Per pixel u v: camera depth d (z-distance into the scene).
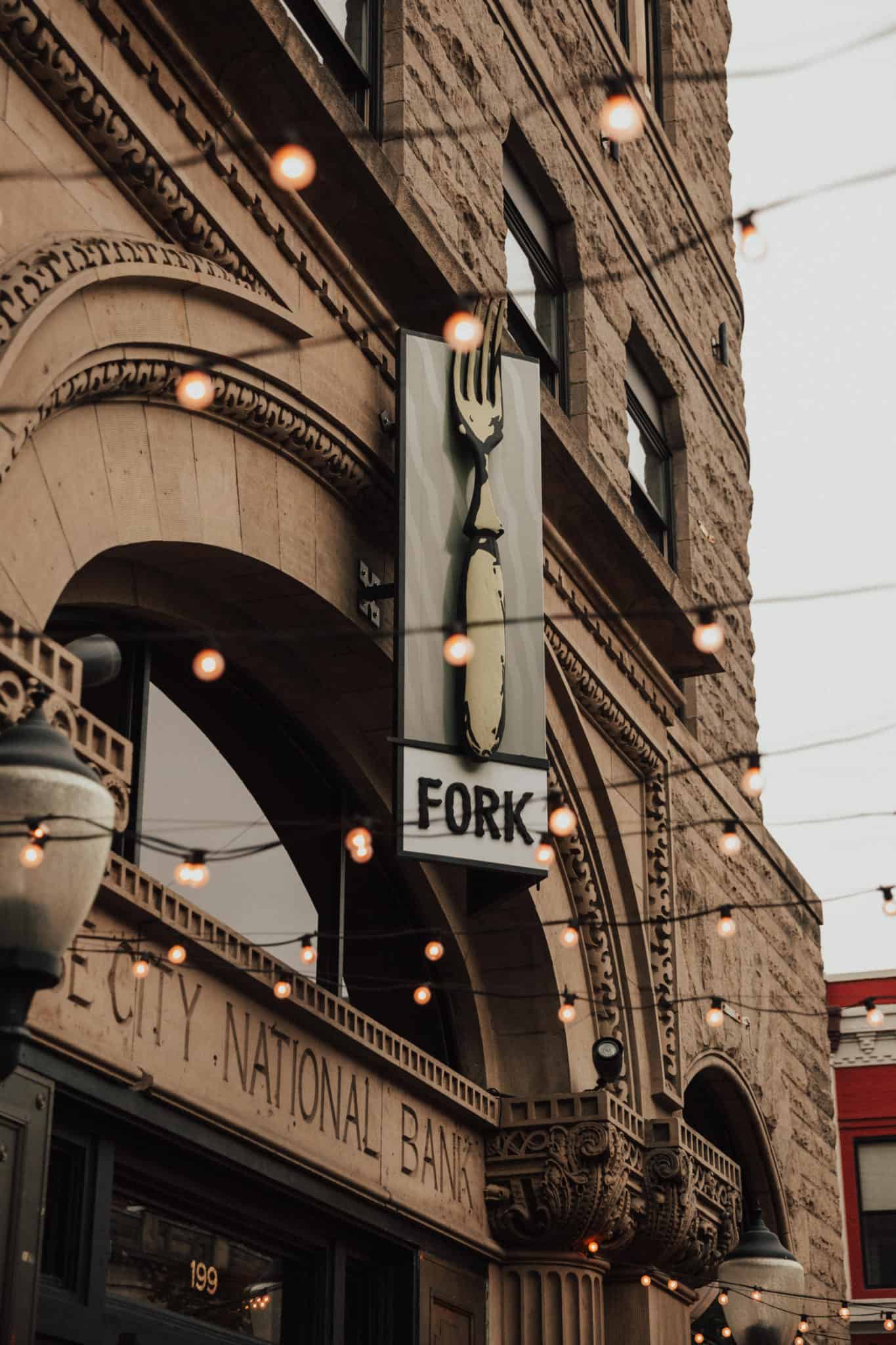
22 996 6.71
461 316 9.12
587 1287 15.51
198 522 11.43
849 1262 31.52
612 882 16.86
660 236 21.91
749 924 21.89
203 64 11.67
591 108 19.92
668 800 18.06
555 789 15.70
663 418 21.86
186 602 12.61
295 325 12.13
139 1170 11.20
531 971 15.91
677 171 22.91
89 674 9.48
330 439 12.79
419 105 15.48
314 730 14.46
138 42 10.88
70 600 11.42
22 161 9.78
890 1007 32.59
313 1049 13.00
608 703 16.81
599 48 20.41
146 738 12.48
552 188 18.48
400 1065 13.98
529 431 14.75
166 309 10.91
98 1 10.49
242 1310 12.37
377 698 14.34
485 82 17.03
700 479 22.33
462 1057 15.88
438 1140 14.70
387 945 15.42
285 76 11.90
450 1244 14.67
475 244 16.17
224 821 13.37
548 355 18.28
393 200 13.08
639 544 16.94
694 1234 16.38
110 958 10.69
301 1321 13.05
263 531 12.18
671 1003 17.09
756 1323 16.20
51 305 9.41
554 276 18.83
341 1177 12.89
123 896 10.61
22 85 9.88
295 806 14.37
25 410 9.25
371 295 13.41
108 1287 10.99
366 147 12.70
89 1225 10.45
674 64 23.78
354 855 10.98
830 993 33.19
